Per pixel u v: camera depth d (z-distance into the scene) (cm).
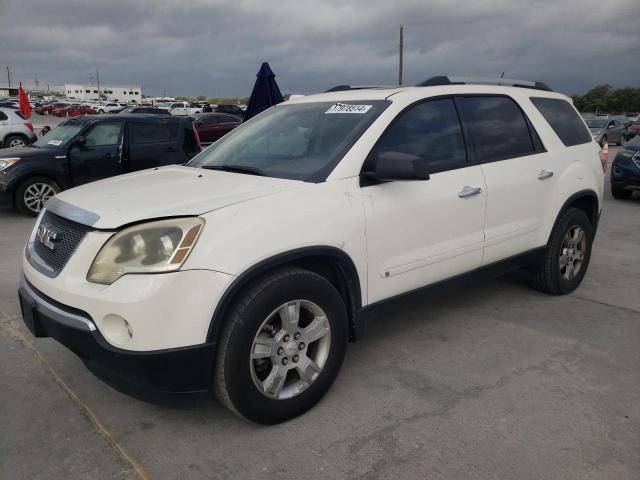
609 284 533
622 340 402
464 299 485
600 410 308
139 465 264
